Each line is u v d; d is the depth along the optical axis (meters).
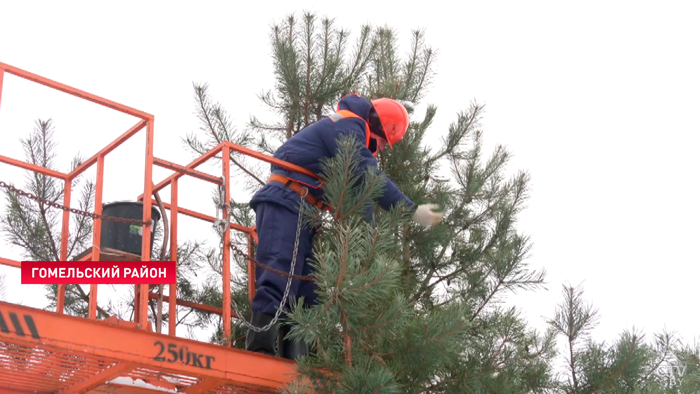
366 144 6.31
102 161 6.09
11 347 4.72
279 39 9.54
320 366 5.13
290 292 5.88
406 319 5.33
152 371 5.33
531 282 7.65
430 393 5.97
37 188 8.08
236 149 6.11
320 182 6.07
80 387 5.42
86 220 8.17
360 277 4.88
